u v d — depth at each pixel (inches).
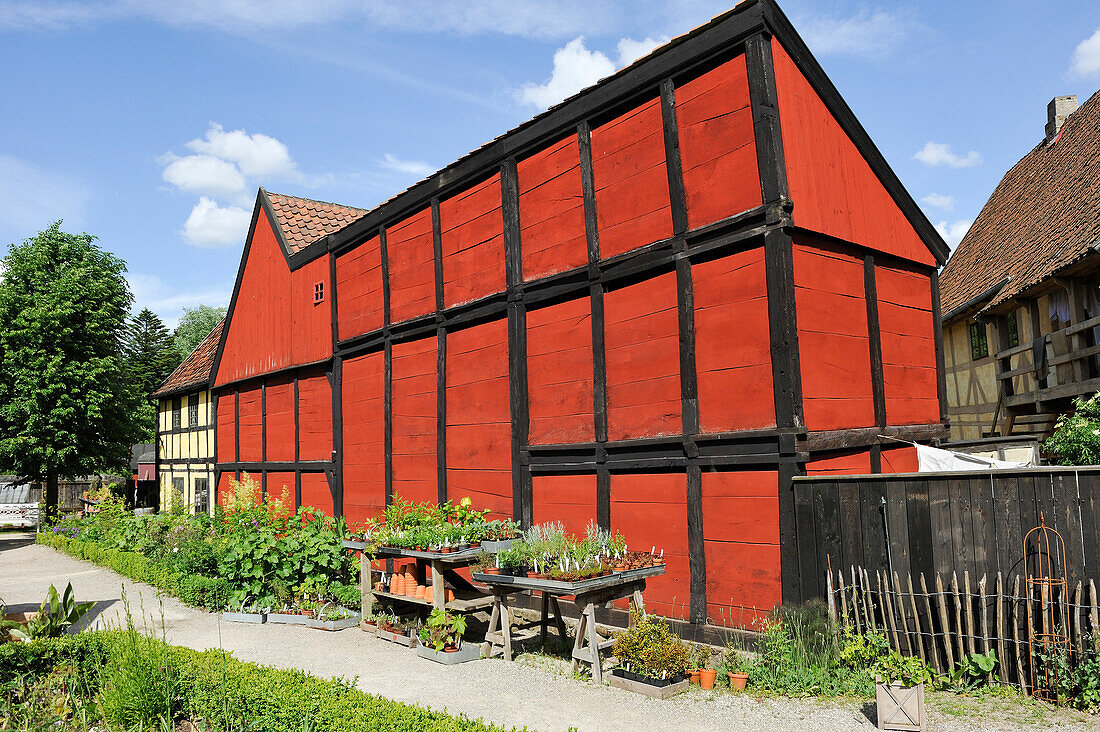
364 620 380.8
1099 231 424.5
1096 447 353.4
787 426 285.9
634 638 268.2
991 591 243.0
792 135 312.0
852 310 342.6
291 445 652.7
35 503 1272.1
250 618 402.9
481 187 437.4
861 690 243.1
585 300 370.0
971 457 355.9
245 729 217.6
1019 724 211.9
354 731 195.5
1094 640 222.7
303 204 722.8
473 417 433.7
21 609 443.2
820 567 274.7
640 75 346.3
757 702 243.1
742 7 306.5
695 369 320.8
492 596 350.3
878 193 378.3
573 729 207.9
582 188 372.8
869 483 265.6
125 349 1154.7
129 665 233.5
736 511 302.2
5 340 973.2
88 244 1099.9
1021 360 560.7
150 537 617.0
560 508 377.7
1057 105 759.1
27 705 242.2
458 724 198.2
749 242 304.3
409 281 498.3
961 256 784.3
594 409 360.5
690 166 328.8
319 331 609.6
